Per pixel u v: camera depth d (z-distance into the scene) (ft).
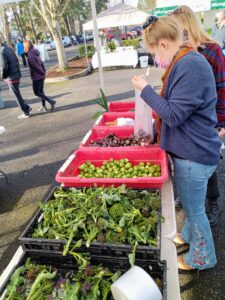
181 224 8.51
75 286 3.52
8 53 19.84
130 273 3.28
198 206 5.45
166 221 4.63
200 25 5.94
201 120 4.59
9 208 10.52
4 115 23.26
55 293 3.51
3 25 82.43
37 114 22.41
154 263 3.75
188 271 6.91
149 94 4.54
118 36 49.42
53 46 102.37
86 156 7.19
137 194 5.07
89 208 4.59
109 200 4.69
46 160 14.14
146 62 39.65
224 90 6.36
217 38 10.38
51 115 21.74
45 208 4.85
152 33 4.44
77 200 4.96
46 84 35.06
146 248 3.75
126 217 4.34
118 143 7.63
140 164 6.68
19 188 11.81
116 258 3.89
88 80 34.83
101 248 3.94
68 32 127.75
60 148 15.39
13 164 14.16
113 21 38.14
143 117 6.84
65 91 29.89
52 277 3.73
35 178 12.48
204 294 6.40
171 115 4.27
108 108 10.73
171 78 4.38
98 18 39.17
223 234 7.98
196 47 5.94
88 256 4.01
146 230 4.17
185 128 4.64
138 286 3.12
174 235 4.37
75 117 20.56
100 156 7.13
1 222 9.76
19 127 19.83
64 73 39.52
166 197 5.32
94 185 5.36
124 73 36.86
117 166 6.68
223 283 6.58
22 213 10.13
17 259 4.31
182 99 4.18
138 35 79.15
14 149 16.11
